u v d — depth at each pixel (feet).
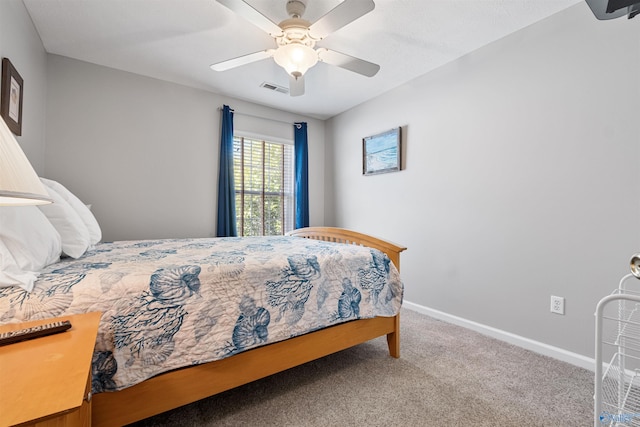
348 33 7.07
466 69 8.05
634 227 5.41
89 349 2.31
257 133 11.75
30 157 6.89
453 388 5.21
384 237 10.59
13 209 3.56
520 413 4.56
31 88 6.82
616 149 5.60
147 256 5.25
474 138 7.88
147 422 4.34
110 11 6.33
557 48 6.36
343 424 4.32
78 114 8.37
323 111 12.48
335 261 5.54
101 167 8.70
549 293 6.48
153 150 9.48
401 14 6.38
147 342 3.60
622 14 3.76
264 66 8.75
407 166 9.75
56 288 3.40
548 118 6.50
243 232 11.59
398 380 5.46
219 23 6.73
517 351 6.65
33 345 2.36
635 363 5.27
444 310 8.63
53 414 1.57
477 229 7.83
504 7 6.18
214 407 4.69
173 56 8.18
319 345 5.23
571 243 6.16
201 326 4.00
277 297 4.71
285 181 12.64
